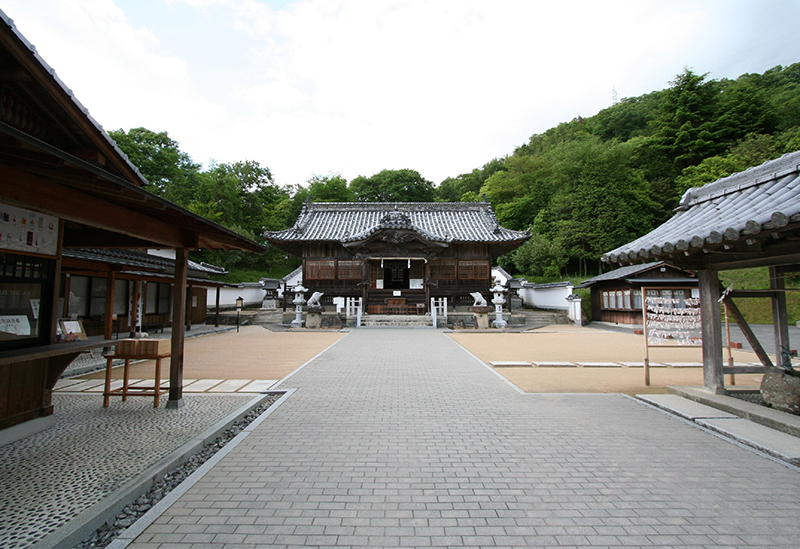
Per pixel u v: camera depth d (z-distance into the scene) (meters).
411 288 24.78
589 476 3.78
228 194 39.03
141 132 37.41
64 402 6.29
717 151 35.59
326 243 25.05
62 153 2.76
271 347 13.09
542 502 3.29
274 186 49.91
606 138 51.25
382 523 2.97
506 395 6.86
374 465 4.01
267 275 41.00
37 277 4.84
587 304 26.91
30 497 3.29
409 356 11.17
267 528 2.90
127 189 3.66
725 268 6.29
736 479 3.72
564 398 6.66
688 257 6.55
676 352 12.21
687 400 6.34
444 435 4.89
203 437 4.71
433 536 2.81
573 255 34.38
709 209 6.42
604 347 13.29
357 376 8.41
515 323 21.86
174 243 5.91
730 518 3.06
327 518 3.04
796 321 20.00
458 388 7.37
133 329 14.02
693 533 2.86
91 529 2.91
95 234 6.05
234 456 4.22
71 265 10.66
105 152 7.09
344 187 48.22
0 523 2.89
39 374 4.97
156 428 5.04
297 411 5.88
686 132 37.19
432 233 24.58
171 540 2.75
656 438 4.79
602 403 6.36
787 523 2.99
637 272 20.61
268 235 24.27
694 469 3.93
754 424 5.16
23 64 5.15
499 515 3.09
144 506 3.31
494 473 3.84
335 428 5.14
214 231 5.52
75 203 4.04
